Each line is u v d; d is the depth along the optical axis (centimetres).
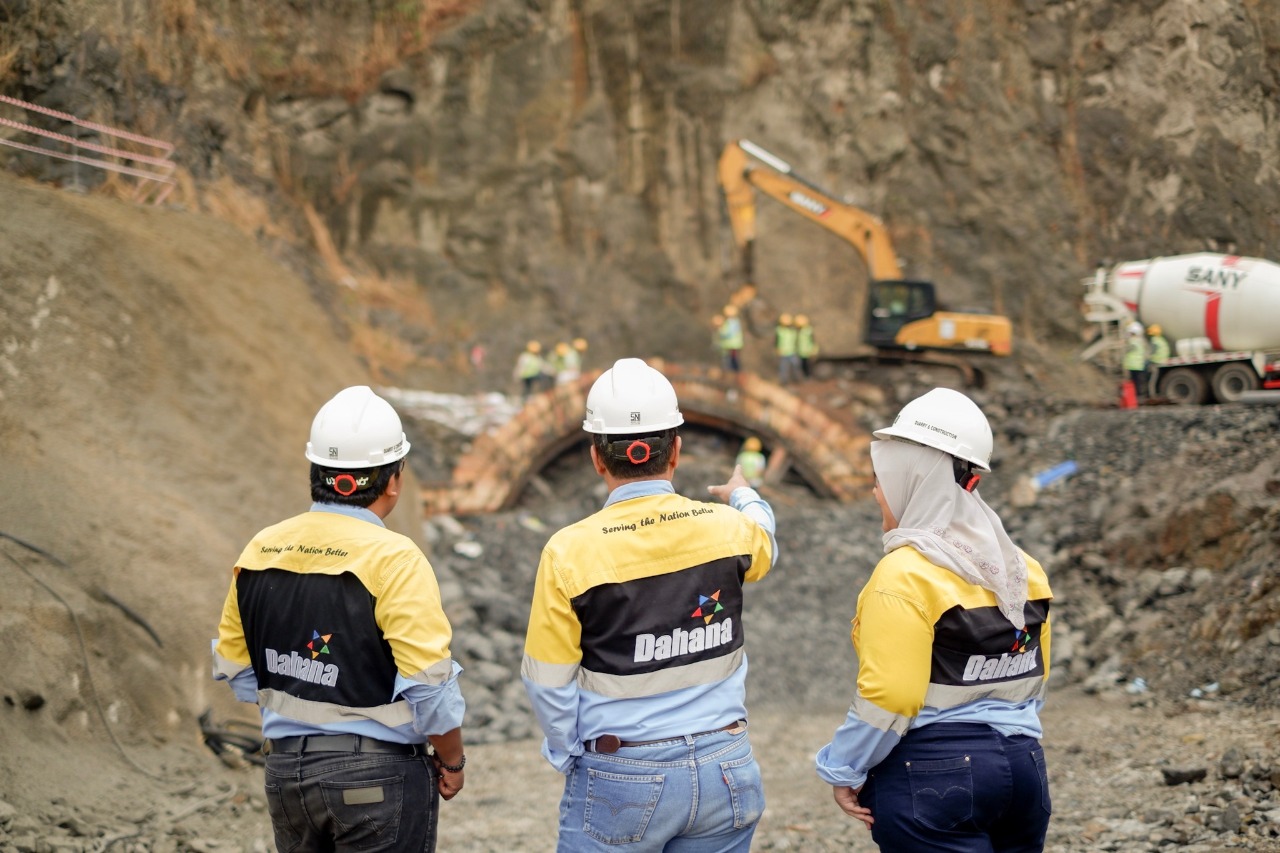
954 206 2197
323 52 2059
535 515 1614
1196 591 1065
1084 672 1041
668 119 2223
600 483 1764
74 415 886
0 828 468
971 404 308
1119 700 935
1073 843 529
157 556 789
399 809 300
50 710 579
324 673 298
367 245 2105
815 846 600
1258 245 2034
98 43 1630
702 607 299
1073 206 2162
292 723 302
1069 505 1409
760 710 1081
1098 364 2016
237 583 313
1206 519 1123
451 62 2159
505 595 1339
